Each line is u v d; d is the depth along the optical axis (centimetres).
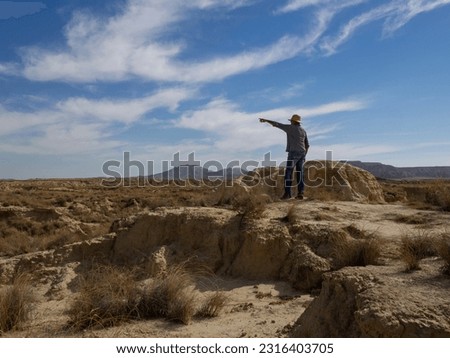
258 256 938
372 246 830
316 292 813
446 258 577
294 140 1335
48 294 928
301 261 875
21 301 700
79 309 670
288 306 726
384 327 421
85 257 1075
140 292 705
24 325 664
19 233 2555
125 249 1071
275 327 612
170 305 685
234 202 1249
